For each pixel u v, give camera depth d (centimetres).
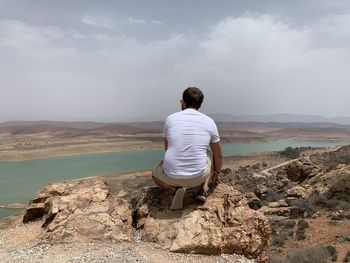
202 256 646
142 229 714
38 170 12306
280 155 13288
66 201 760
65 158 16925
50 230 695
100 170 12244
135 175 9844
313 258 2027
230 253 682
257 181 6172
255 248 705
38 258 604
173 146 675
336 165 4703
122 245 658
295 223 3098
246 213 726
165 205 744
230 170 8719
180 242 650
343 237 2448
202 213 698
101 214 720
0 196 7362
